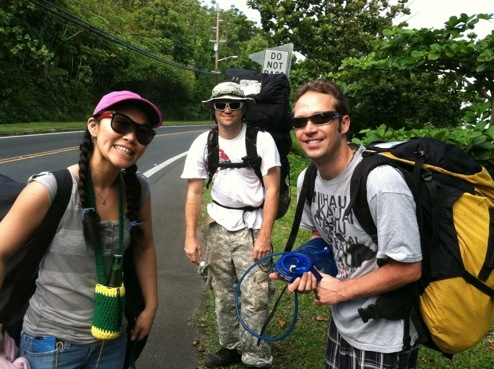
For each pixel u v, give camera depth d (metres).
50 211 1.69
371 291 1.77
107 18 35.56
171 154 14.98
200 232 6.07
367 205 1.76
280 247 5.36
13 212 1.66
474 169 1.86
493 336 3.53
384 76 5.87
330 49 11.35
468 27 4.88
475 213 1.74
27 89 25.75
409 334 1.82
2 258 1.64
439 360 3.22
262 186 2.93
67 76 29.70
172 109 48.81
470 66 4.88
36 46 25.23
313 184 2.05
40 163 10.95
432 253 1.74
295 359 3.26
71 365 1.86
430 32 5.01
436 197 1.76
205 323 3.77
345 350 2.01
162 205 7.79
